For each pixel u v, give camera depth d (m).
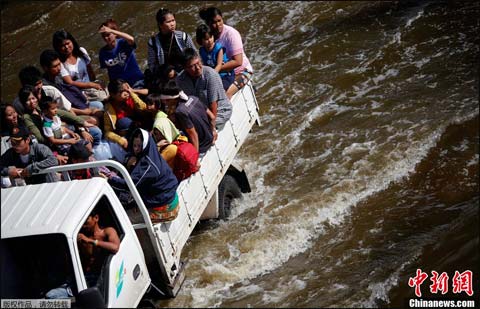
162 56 10.59
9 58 20.84
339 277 9.30
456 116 12.56
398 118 13.07
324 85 15.07
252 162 12.55
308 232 10.25
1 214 7.50
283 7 19.83
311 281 9.28
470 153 11.62
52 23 22.61
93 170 8.34
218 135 9.76
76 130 9.50
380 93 14.22
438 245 9.68
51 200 7.52
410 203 10.70
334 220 10.49
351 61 15.83
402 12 17.69
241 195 10.99
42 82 9.70
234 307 8.88
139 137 8.00
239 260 9.73
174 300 9.05
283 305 8.83
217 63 10.57
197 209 9.04
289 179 11.83
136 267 7.88
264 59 16.91
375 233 10.12
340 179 11.49
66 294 7.28
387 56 15.65
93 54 19.48
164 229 8.17
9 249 7.33
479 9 16.88
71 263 7.15
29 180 8.52
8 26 23.00
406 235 10.02
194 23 19.95
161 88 8.79
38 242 7.34
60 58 10.61
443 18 16.81
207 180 9.37
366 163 11.80
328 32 17.55
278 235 10.17
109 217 7.77
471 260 9.39
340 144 12.64
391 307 8.76
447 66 14.67
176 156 8.55
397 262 9.48
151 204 8.04
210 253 9.89
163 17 10.35
